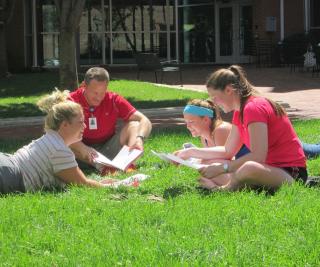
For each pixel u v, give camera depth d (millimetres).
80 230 4422
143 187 5867
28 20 29078
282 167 5590
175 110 14047
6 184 5742
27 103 15875
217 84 5586
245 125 5531
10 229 4484
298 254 3852
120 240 4172
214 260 3768
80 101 7289
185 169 6570
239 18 29297
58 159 5840
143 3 29625
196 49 30016
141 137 7145
